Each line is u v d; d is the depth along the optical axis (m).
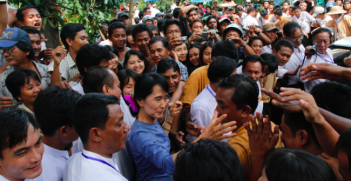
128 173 2.03
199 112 2.31
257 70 2.74
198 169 1.07
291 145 1.45
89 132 1.34
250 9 7.75
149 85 1.83
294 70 4.08
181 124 2.86
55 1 3.93
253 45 4.07
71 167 1.36
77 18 4.16
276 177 0.98
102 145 1.36
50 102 1.54
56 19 3.94
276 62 3.07
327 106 1.65
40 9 3.78
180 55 3.78
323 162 0.98
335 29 6.37
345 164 1.04
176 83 2.76
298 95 1.25
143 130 1.82
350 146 1.01
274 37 4.88
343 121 1.40
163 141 1.91
